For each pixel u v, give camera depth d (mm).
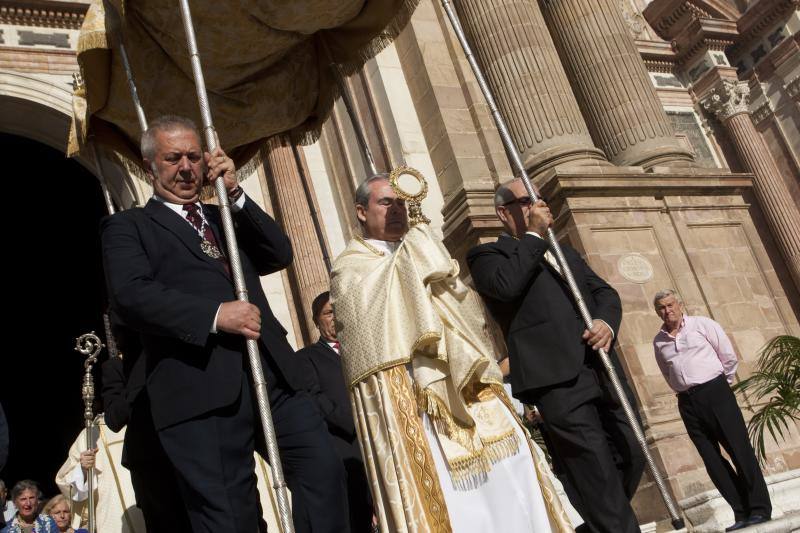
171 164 3367
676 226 10086
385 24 5469
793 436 9406
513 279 4121
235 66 5348
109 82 4957
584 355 4137
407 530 3295
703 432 6582
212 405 2934
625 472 4309
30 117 11453
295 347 11086
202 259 3246
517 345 4246
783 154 19125
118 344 3590
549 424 4082
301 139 6012
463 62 10992
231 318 2963
